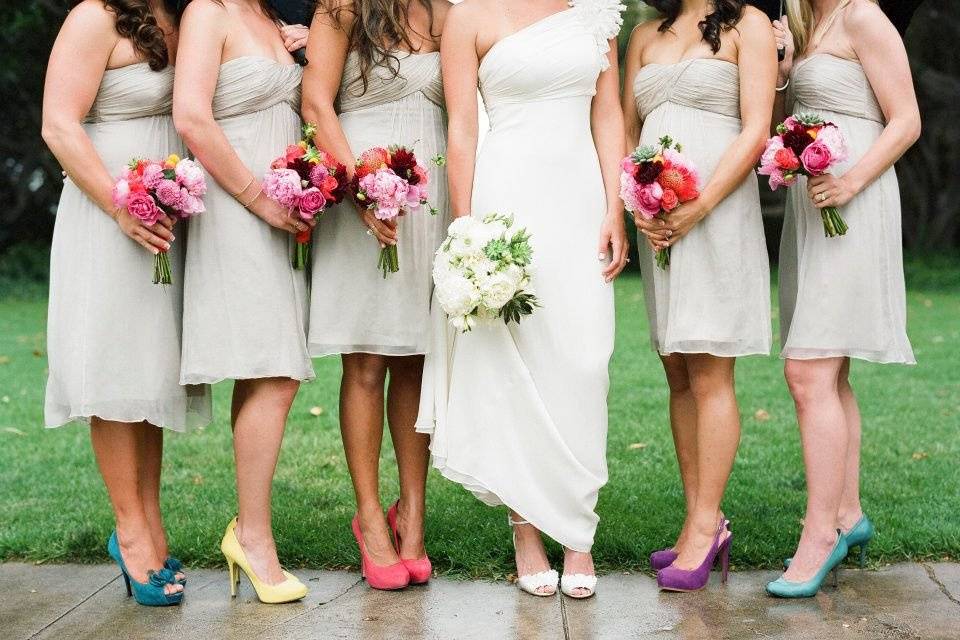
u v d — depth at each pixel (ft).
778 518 13.89
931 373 25.30
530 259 10.79
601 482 11.53
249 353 10.89
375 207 10.75
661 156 10.91
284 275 11.15
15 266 54.29
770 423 20.10
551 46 11.29
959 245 67.92
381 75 11.34
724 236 11.42
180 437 19.13
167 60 10.95
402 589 11.62
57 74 10.44
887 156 11.10
